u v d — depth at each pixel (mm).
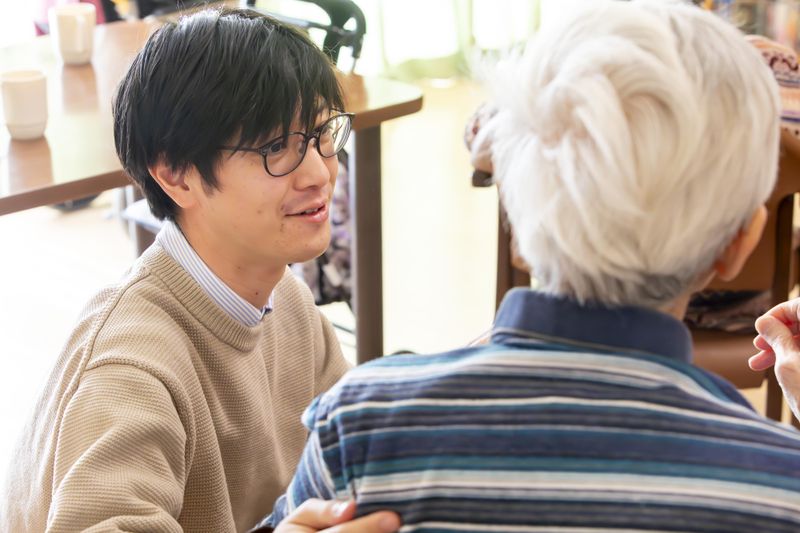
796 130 1869
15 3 3869
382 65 4844
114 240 3527
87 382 1062
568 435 697
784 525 658
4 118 1790
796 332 1112
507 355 733
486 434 709
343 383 783
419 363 772
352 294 2406
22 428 1178
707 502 667
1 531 1165
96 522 975
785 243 1959
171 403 1075
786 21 3334
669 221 680
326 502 752
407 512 717
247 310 1177
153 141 1091
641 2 738
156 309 1136
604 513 676
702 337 2041
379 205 2230
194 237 1155
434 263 3402
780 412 2078
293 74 1074
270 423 1261
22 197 1569
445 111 4688
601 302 722
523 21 5090
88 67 2246
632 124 672
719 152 677
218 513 1172
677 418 696
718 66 685
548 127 700
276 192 1101
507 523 691
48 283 3234
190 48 1063
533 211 708
